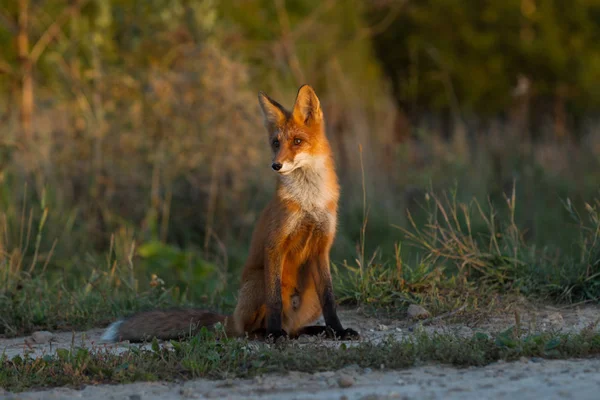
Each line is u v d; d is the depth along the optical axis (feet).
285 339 25.66
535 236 45.65
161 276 40.11
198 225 49.19
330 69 66.18
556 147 65.26
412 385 20.18
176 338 27.76
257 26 71.00
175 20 54.08
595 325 25.66
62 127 49.85
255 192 50.52
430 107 99.66
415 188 55.16
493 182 55.88
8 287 34.58
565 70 106.42
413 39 103.24
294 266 28.19
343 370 22.06
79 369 22.49
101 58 52.34
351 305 33.22
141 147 48.88
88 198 47.78
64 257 42.88
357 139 54.75
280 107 29.19
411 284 32.53
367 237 48.70
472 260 33.78
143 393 20.62
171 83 49.52
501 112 106.11
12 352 26.81
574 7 112.57
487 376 20.71
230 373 22.02
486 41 105.91
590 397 17.74
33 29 60.39
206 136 48.42
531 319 29.01
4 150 46.73
